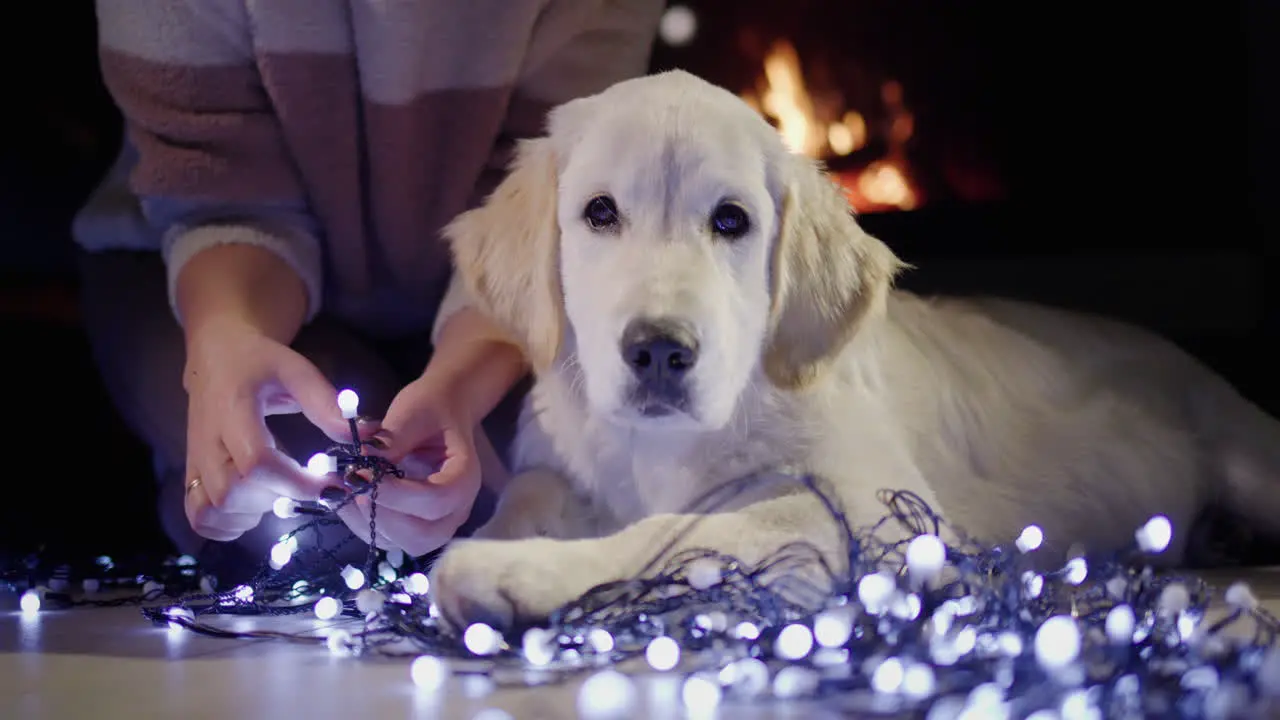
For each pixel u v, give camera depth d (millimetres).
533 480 1967
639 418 1663
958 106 4699
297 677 1439
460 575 1457
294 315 2445
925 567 1313
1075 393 2447
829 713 1232
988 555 1584
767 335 1846
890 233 4594
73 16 4789
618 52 2814
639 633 1475
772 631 1430
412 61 2420
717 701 1217
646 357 1630
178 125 2496
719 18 4742
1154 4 4535
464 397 2047
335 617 1880
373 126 2498
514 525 1849
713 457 1840
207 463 1828
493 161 2689
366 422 1839
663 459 1861
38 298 4512
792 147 1943
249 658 1574
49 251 4770
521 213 2006
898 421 2062
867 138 4746
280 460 1773
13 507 3514
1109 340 2605
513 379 2244
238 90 2521
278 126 2545
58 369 4266
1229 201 4508
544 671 1436
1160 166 4566
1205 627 1372
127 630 1817
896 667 1232
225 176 2496
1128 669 1204
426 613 1636
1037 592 1496
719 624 1430
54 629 1831
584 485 1957
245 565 2320
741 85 4758
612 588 1447
